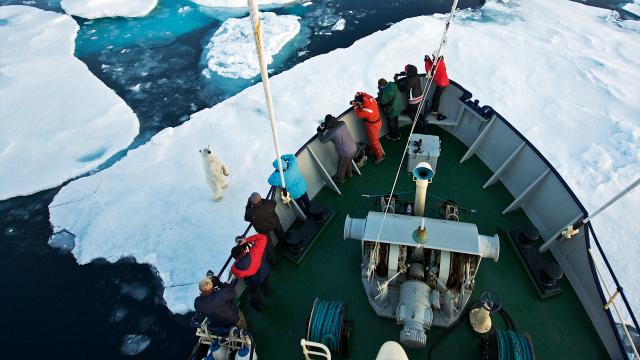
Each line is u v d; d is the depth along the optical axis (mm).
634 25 14430
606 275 7246
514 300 4270
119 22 16719
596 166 9211
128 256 7695
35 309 7000
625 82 11523
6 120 11586
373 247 4012
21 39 15523
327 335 3631
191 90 12562
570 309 4180
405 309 3660
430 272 3855
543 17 15195
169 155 9930
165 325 6656
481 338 3895
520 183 5234
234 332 3613
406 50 13141
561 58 12641
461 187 5535
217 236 7855
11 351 6449
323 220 5070
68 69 13570
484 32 14133
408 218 3992
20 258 7910
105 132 11000
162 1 18094
